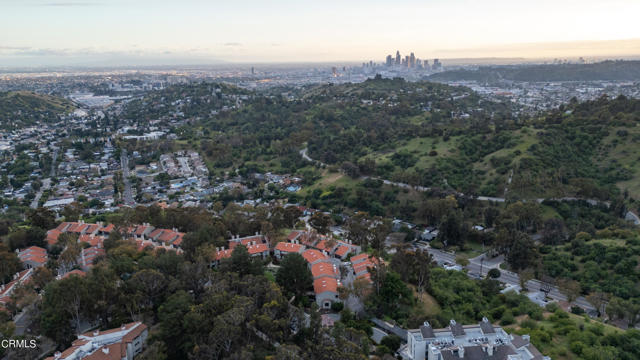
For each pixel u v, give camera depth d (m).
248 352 74.38
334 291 108.94
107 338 83.81
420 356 83.06
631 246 141.00
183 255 123.06
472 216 195.38
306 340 82.94
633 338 86.25
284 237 153.38
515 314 106.56
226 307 87.56
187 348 81.81
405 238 181.75
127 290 97.19
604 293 122.12
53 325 86.25
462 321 103.50
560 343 87.50
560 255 150.38
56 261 128.50
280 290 98.56
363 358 73.88
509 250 159.00
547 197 197.00
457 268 148.50
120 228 156.62
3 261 120.12
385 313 105.25
